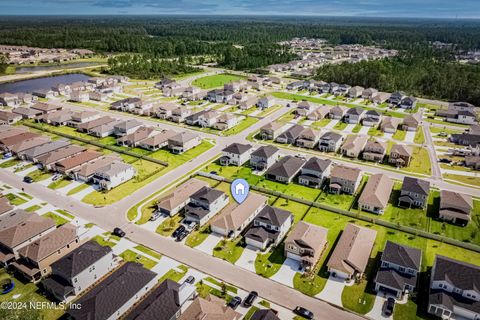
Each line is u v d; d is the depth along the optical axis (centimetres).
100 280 6375
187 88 19375
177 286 5841
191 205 8256
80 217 8175
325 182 9975
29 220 7300
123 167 9894
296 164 10481
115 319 5466
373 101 18738
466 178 10306
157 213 8300
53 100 18525
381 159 11325
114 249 7112
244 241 7431
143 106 16375
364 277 6444
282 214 7706
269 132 13188
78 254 6238
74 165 10325
